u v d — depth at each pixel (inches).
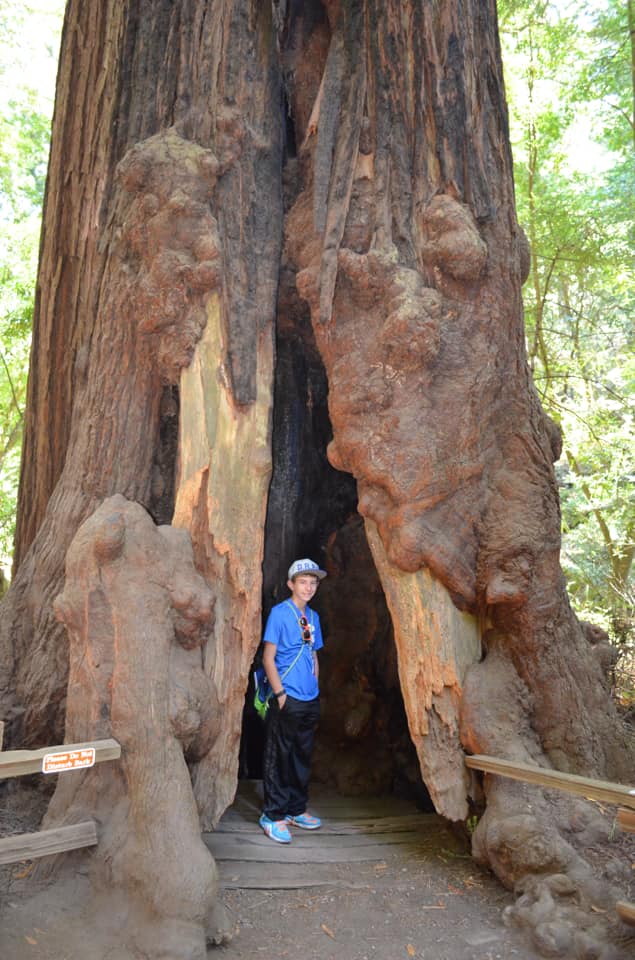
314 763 243.1
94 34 245.6
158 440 213.3
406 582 180.1
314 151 211.9
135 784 144.0
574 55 482.6
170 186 191.2
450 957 135.7
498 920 148.5
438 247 185.6
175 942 126.2
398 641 180.7
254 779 239.9
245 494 184.5
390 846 187.2
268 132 206.2
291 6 234.4
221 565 179.6
